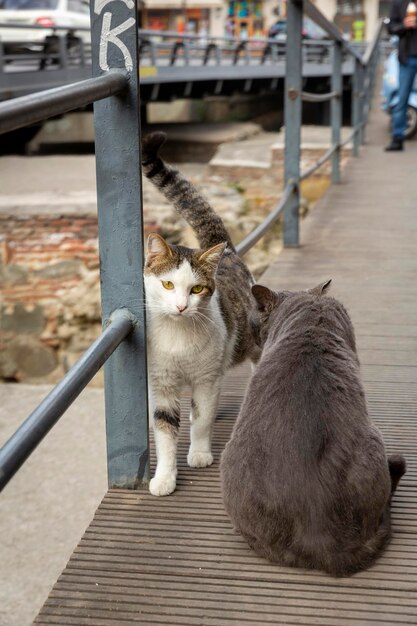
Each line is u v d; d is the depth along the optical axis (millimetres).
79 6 15688
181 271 2635
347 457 2092
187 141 19812
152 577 2189
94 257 8391
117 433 2605
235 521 2240
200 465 2795
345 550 2111
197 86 20844
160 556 2283
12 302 8516
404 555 2248
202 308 2682
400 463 2430
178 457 2889
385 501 2193
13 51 13367
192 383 2766
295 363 2268
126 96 2322
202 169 15141
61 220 8320
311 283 5199
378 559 2227
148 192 9891
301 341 2352
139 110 2355
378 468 2141
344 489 2078
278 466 2105
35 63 14039
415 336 4234
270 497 2111
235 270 3314
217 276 3121
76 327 8539
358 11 39531
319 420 2119
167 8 39594
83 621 2021
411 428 3113
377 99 19359
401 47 10938
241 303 3197
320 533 2090
